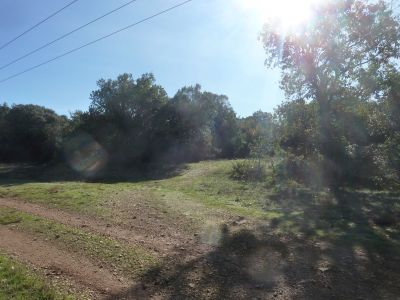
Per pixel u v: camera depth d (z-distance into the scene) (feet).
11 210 45.47
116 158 154.51
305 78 79.77
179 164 136.56
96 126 157.48
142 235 31.09
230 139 199.72
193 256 25.09
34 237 31.81
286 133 82.02
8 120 186.50
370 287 19.48
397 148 52.24
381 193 54.08
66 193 56.54
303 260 23.66
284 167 74.84
